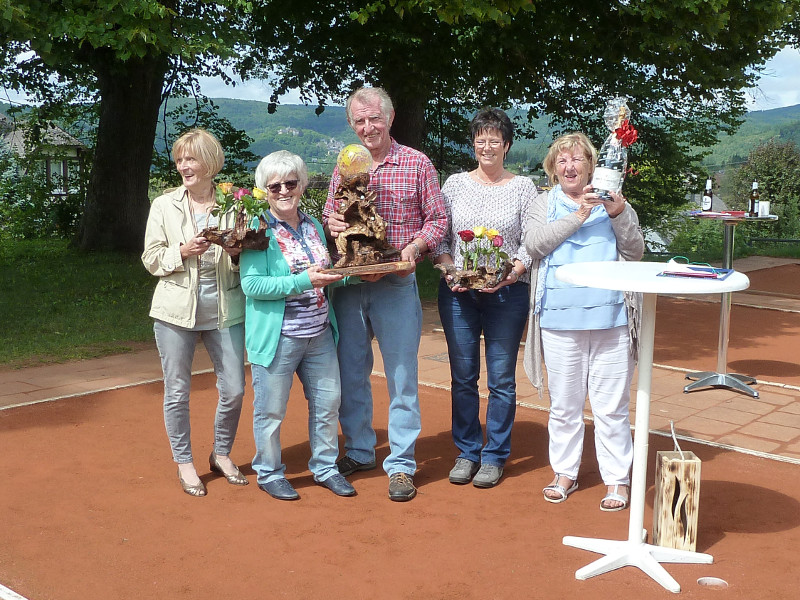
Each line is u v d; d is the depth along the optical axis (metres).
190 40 9.59
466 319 4.68
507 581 3.47
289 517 4.16
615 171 3.98
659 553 3.66
